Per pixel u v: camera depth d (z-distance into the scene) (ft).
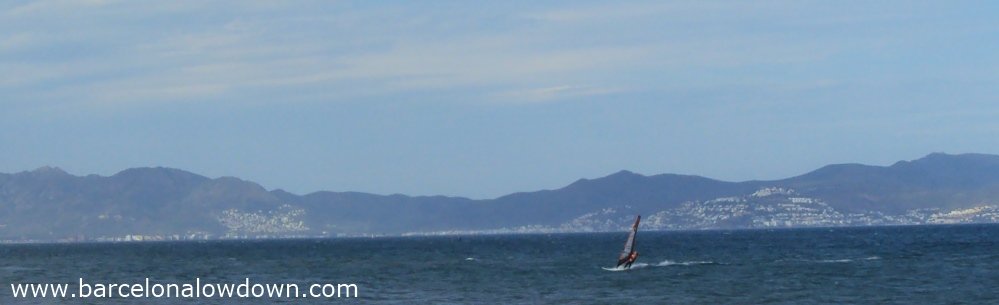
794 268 436.76
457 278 411.13
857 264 461.37
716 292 327.06
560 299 310.45
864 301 298.56
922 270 410.93
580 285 358.84
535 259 586.45
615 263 502.38
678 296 315.37
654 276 396.98
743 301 300.40
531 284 368.48
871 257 528.63
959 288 329.72
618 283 365.61
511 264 522.06
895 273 396.78
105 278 451.94
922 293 317.22
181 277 451.94
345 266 535.19
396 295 330.13
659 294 322.14
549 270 451.53
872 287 339.16
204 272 499.51
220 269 532.32
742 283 359.05
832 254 578.66
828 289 333.83
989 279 359.87
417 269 487.20
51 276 478.18
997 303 288.10
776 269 430.61
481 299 312.91
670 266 461.78
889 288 334.65
